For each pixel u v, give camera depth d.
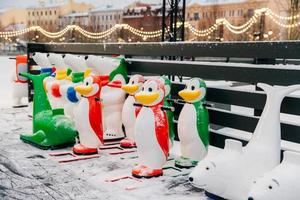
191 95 3.52
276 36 18.31
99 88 3.96
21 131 5.18
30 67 7.30
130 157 4.01
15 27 35.06
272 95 2.78
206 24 24.81
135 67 5.16
